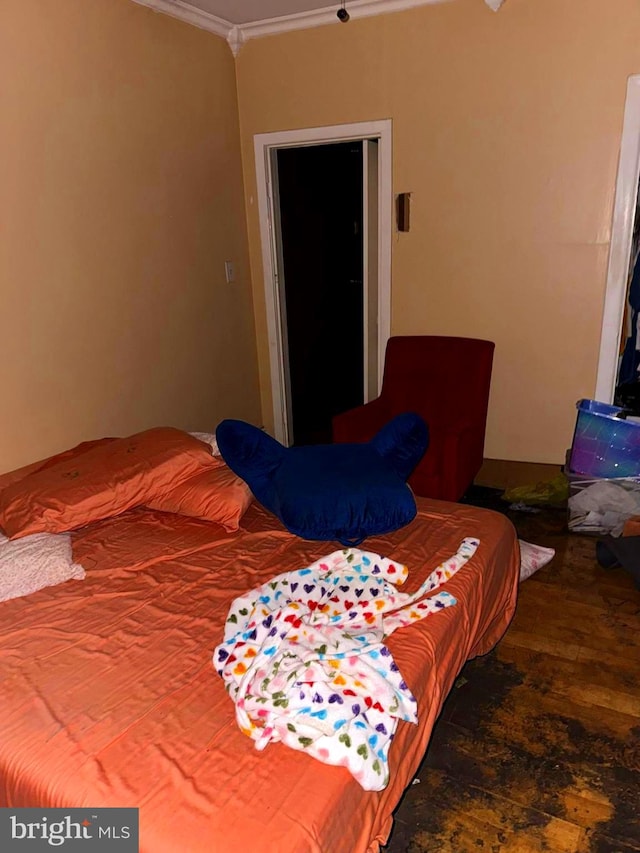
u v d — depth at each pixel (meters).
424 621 1.53
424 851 1.45
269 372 3.91
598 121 2.77
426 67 3.01
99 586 1.72
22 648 1.46
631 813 1.52
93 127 2.54
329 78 3.22
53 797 1.09
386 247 3.37
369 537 1.92
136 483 2.05
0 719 1.25
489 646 2.00
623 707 1.85
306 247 4.06
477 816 1.53
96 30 2.50
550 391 3.21
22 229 2.31
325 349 4.48
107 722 1.23
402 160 3.19
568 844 1.45
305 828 1.01
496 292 3.19
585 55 2.71
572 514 2.86
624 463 2.74
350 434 2.91
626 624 2.22
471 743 1.74
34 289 2.38
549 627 2.22
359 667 1.26
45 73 2.31
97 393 2.73
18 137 2.24
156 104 2.87
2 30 2.14
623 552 2.45
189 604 1.62
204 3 2.93
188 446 2.20
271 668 1.28
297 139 3.39
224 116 3.36
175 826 1.01
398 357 3.23
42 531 1.89
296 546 1.91
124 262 2.79
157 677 1.35
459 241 3.19
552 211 2.96
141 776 1.11
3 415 2.34
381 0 2.95
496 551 1.91
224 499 2.03
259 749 1.15
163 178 2.97
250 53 3.35
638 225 3.15
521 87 2.86
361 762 1.10
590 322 3.03
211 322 3.43
